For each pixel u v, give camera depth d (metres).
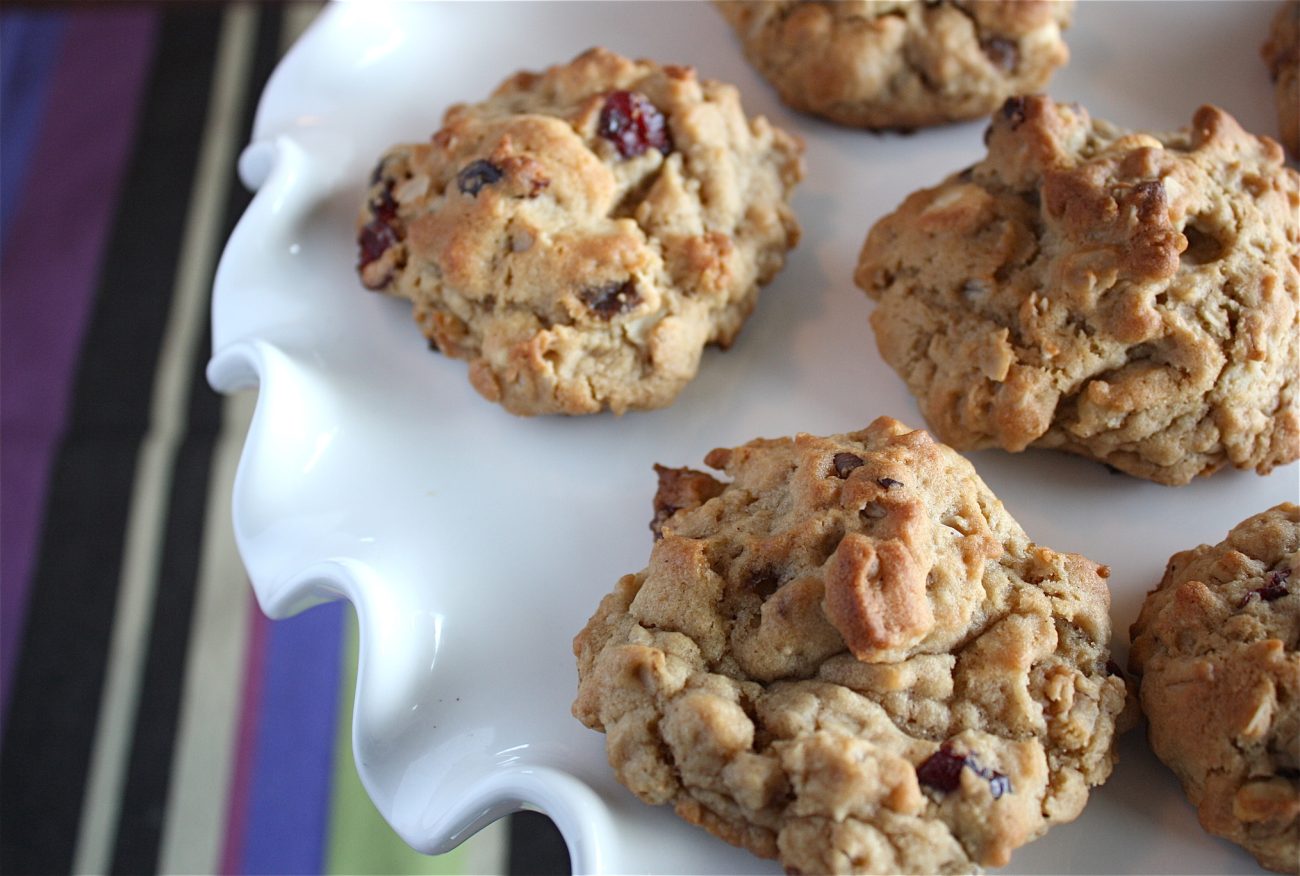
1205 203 0.34
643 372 0.35
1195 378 0.33
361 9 0.40
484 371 0.35
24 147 0.55
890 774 0.29
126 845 0.48
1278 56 0.39
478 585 0.34
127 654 0.50
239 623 0.50
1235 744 0.30
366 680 0.32
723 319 0.36
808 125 0.39
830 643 0.31
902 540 0.31
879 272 0.36
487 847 0.47
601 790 0.31
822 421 0.36
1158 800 0.32
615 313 0.35
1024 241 0.35
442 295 0.36
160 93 0.55
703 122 0.36
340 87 0.39
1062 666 0.31
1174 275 0.33
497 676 0.33
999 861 0.29
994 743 0.30
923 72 0.38
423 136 0.39
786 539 0.31
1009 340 0.34
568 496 0.35
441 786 0.32
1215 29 0.40
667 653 0.31
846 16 0.38
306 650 0.50
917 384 0.35
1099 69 0.40
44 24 0.56
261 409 0.35
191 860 0.48
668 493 0.34
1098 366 0.34
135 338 0.53
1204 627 0.31
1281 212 0.34
